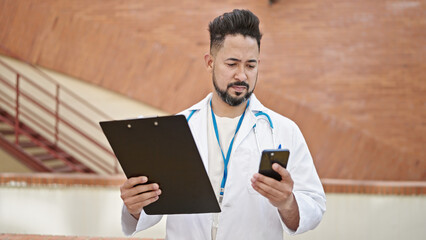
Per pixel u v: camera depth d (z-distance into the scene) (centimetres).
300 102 630
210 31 160
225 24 152
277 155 130
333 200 408
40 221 423
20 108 683
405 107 621
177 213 153
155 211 154
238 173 159
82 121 676
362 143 621
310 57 632
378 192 403
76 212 421
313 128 627
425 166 614
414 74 621
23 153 590
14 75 684
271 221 158
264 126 167
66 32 664
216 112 170
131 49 652
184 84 639
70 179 422
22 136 662
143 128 134
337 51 629
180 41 644
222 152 163
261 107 169
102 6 659
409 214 399
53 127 681
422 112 619
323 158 625
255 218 156
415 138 619
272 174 134
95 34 659
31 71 677
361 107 625
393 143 621
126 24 654
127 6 654
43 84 676
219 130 168
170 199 147
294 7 634
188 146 133
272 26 638
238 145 161
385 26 625
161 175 141
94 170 684
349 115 627
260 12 638
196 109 174
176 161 137
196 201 146
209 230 157
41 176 426
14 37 672
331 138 625
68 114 678
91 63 659
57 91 637
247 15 152
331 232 406
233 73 152
